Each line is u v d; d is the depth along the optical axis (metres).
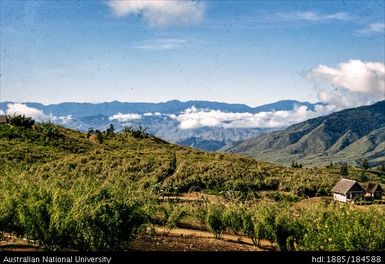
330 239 19.09
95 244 17.98
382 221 19.11
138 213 19.19
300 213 26.42
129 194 20.16
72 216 17.86
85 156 86.81
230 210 29.30
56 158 82.06
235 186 81.25
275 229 25.06
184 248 22.19
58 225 17.78
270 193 75.62
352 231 18.98
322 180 99.69
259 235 26.62
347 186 91.44
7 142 85.75
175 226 31.36
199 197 63.66
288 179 93.31
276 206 27.16
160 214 31.94
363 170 182.62
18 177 21.92
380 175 171.00
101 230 17.98
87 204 18.38
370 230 18.89
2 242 19.91
